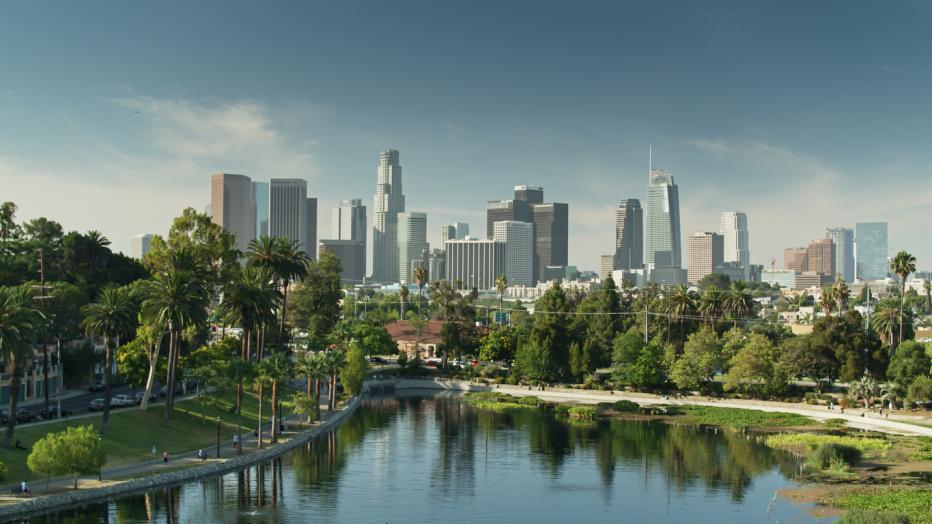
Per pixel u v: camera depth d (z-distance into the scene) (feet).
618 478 400.88
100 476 344.69
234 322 534.37
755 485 383.65
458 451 467.93
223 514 323.98
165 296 436.35
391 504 347.77
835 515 326.03
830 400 611.06
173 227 613.11
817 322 653.30
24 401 495.00
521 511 340.39
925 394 551.59
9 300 345.10
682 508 344.90
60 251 640.58
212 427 462.60
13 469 329.31
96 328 401.29
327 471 407.23
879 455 440.45
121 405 463.83
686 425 566.77
